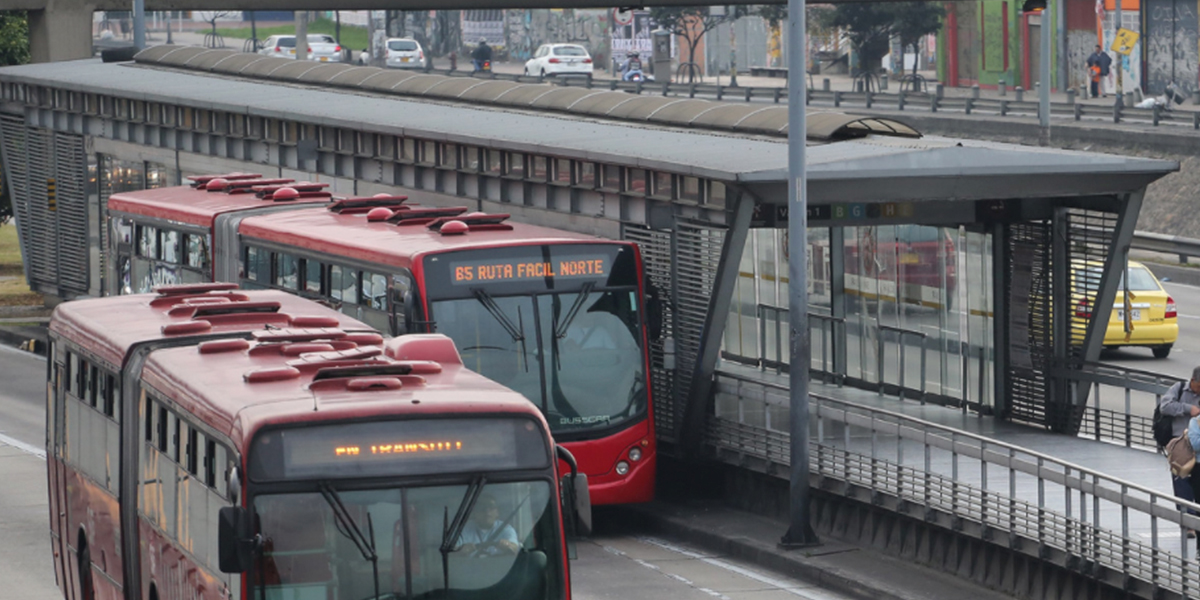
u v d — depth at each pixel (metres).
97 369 27.12
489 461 19.42
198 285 29.92
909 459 34.72
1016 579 28.86
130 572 25.11
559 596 19.38
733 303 45.84
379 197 42.28
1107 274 37.06
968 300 40.16
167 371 23.23
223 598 19.88
